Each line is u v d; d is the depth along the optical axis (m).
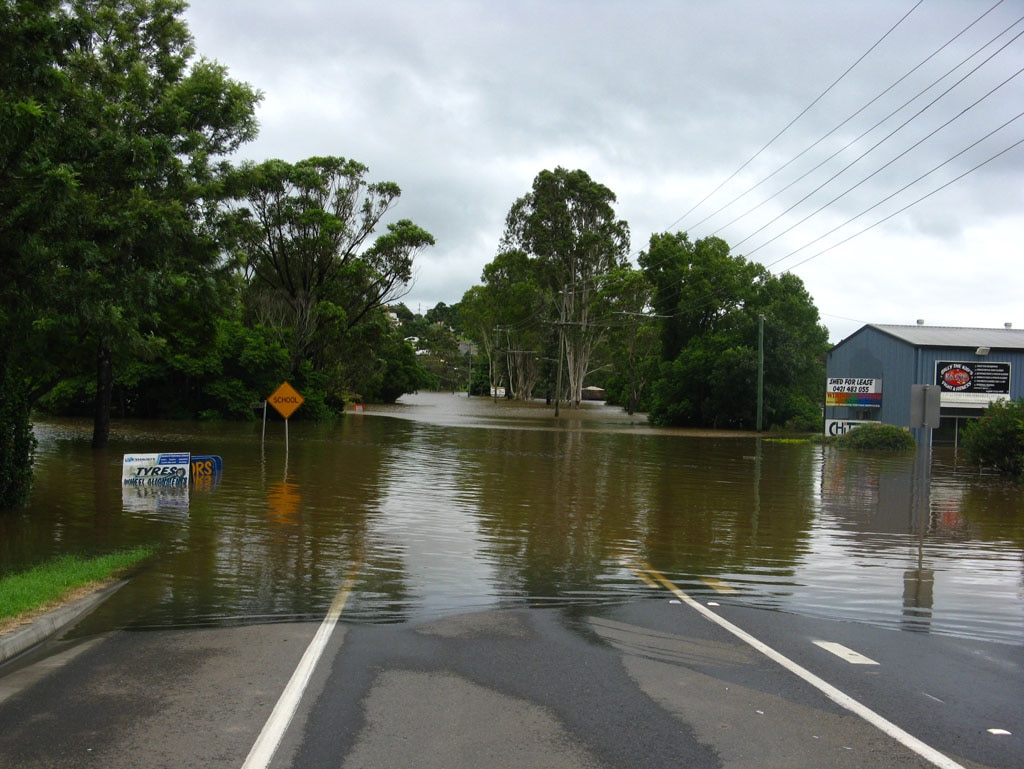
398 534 12.42
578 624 7.56
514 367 115.94
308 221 44.72
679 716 5.21
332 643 6.78
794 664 6.36
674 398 61.06
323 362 51.97
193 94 23.25
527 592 8.89
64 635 7.01
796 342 59.78
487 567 10.21
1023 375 39.88
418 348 169.00
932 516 16.00
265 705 5.32
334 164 46.94
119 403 43.91
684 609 8.20
